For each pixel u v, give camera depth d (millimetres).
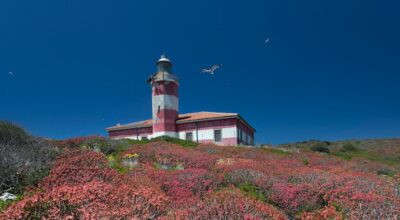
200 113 50938
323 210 8289
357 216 7949
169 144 27484
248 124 50875
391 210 7992
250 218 6227
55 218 5938
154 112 47000
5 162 9797
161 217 6633
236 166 15828
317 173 14875
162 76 46562
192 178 12359
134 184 9828
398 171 28531
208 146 31109
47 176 10375
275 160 23875
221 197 7969
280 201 10586
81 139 23359
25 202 6328
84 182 9641
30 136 15383
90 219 5746
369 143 91125
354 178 13820
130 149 22266
